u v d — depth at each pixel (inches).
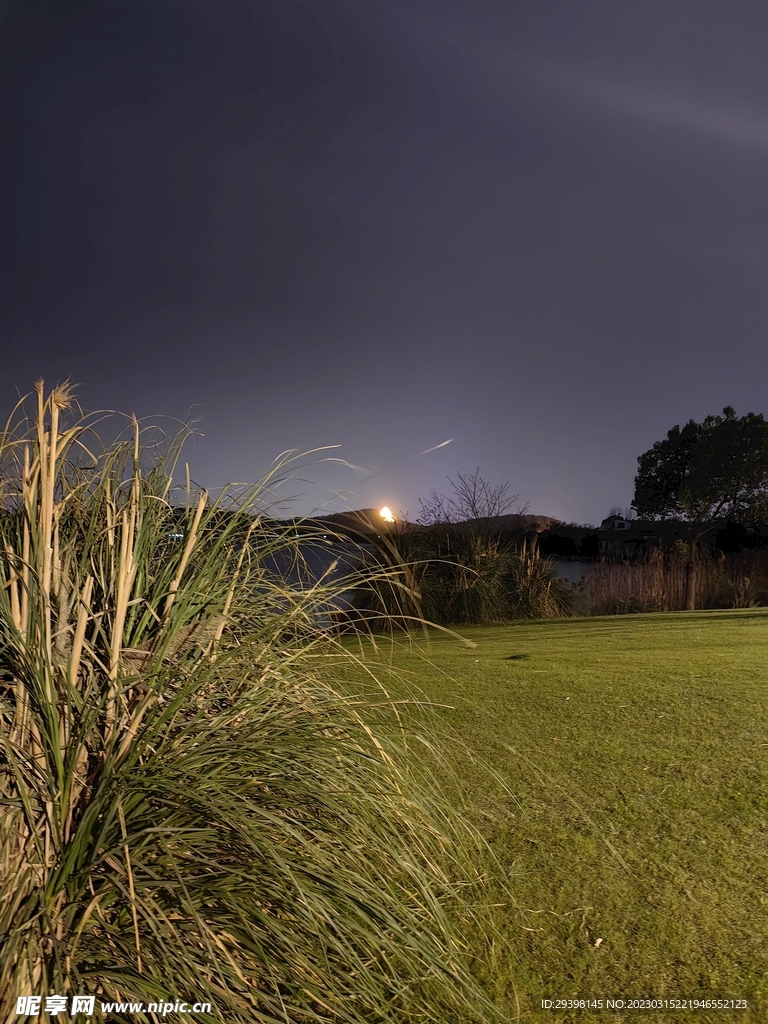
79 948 64.3
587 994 83.9
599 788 143.2
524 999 83.6
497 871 111.3
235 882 72.4
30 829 67.8
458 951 85.6
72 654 73.4
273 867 68.4
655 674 242.7
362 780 88.4
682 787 141.8
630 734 176.2
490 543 518.0
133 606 85.8
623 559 646.5
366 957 81.4
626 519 857.5
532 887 106.8
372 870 86.4
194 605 88.7
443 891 102.2
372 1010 79.7
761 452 719.7
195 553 94.1
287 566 102.9
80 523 91.4
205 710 83.4
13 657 74.4
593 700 209.9
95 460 93.0
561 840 121.4
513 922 98.3
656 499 830.5
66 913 64.7
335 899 71.9
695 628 370.0
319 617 99.7
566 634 369.4
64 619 78.1
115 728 73.9
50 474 76.7
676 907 100.6
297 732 83.7
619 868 111.7
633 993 84.0
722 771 148.8
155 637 86.3
